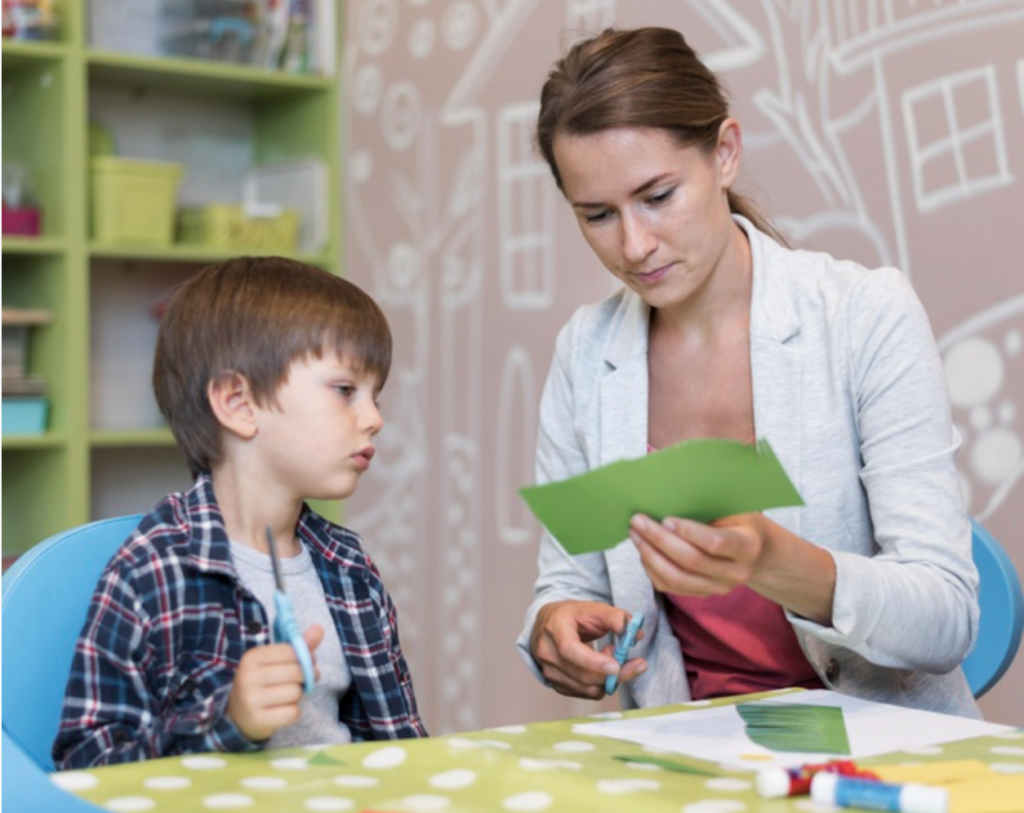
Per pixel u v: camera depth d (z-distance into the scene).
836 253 2.24
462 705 3.06
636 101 1.35
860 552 1.48
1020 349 1.96
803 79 2.28
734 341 1.55
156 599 1.19
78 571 1.25
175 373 1.33
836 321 1.47
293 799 0.88
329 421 1.30
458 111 3.04
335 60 3.47
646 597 1.56
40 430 3.10
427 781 0.93
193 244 3.37
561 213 2.75
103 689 1.16
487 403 2.97
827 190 2.25
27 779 0.85
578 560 1.64
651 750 1.03
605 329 1.66
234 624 1.23
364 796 0.89
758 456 0.98
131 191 3.18
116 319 3.46
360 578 1.37
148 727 1.13
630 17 2.60
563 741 1.06
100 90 3.42
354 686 1.37
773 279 1.53
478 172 2.98
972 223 2.03
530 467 2.86
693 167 1.39
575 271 2.72
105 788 0.91
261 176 3.65
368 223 3.35
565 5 2.74
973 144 2.02
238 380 1.29
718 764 0.99
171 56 3.28
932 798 0.84
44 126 3.15
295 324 1.29
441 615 3.12
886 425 1.42
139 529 1.23
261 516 1.32
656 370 1.61
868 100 2.17
